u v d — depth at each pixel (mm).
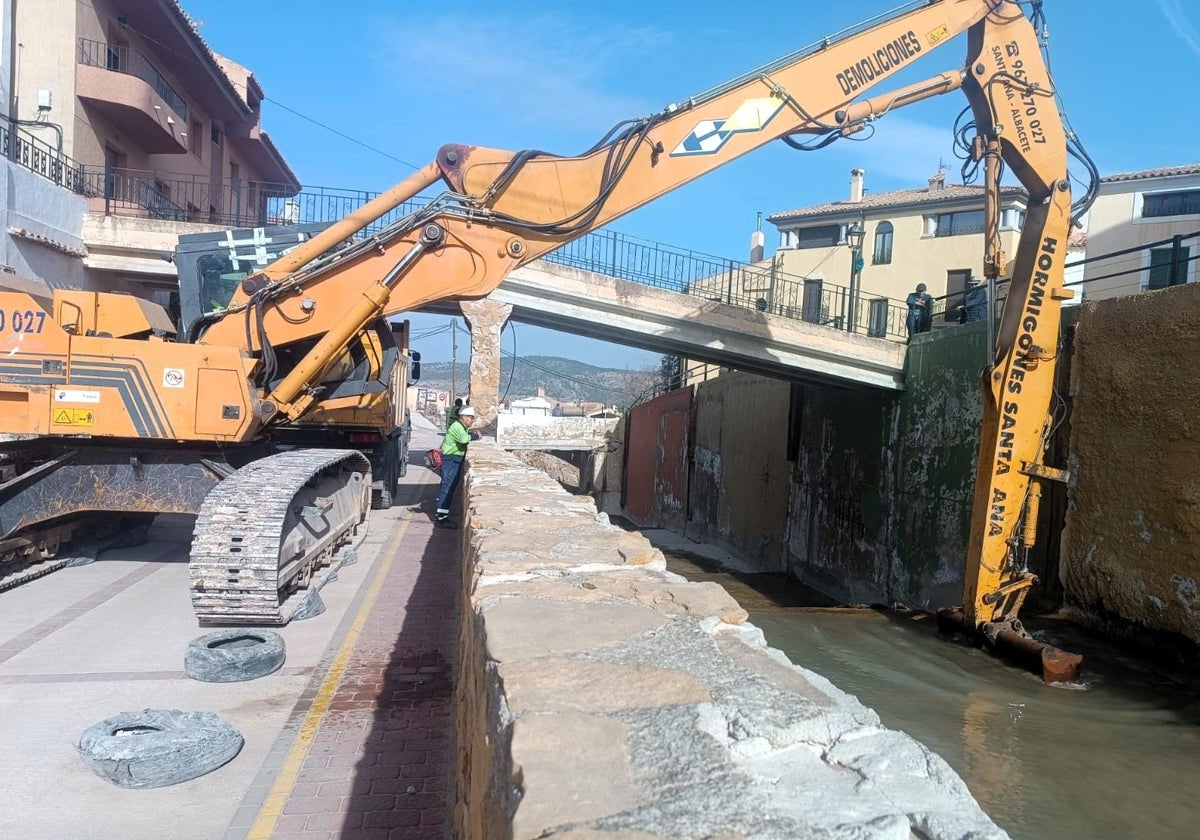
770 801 1509
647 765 1637
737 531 23578
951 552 13594
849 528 17344
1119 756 6695
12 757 4355
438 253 8883
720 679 2152
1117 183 29484
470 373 14812
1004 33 10023
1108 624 10469
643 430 32656
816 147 10000
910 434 15328
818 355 15539
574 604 2947
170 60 22703
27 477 7898
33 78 17594
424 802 4031
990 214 10086
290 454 8383
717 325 15219
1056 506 11570
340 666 5977
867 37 9812
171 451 8367
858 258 23312
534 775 1573
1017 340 9828
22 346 7980
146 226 16359
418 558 10133
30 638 6391
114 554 9727
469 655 3297
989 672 9172
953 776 1650
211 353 8148
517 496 6270
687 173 9266
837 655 9984
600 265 15008
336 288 8812
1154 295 10039
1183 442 9430
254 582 6484
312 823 3809
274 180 34094
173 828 3725
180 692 5371
